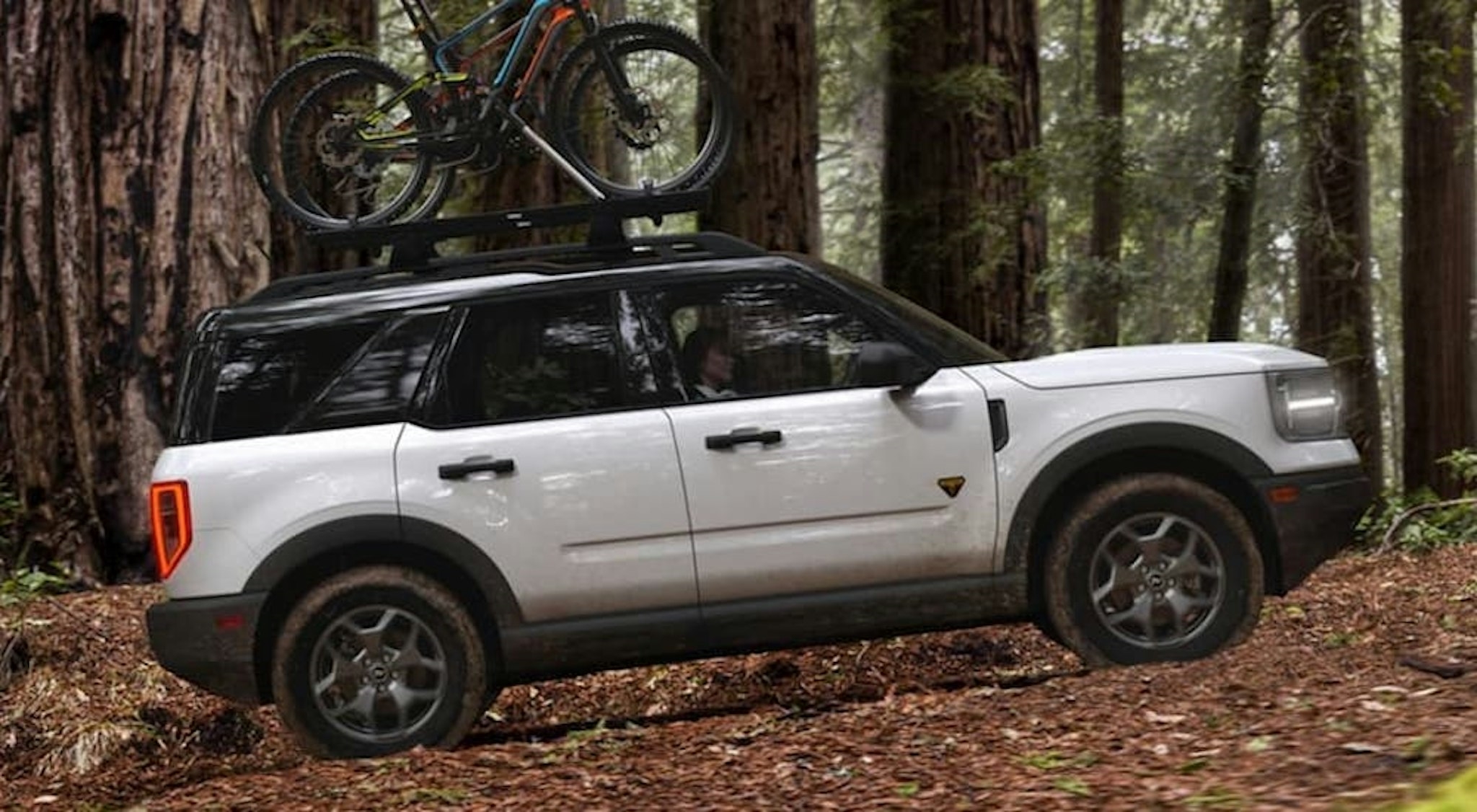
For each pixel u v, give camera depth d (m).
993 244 19.02
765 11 17.52
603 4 22.72
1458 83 19.69
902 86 20.05
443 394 7.55
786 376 7.65
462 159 8.47
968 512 7.56
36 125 12.55
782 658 9.48
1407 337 20.20
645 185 8.28
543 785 6.53
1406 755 5.29
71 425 12.39
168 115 12.67
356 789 6.72
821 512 7.51
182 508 7.37
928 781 5.94
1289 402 7.75
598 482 7.45
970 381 7.64
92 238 12.59
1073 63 27.84
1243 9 19.73
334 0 15.45
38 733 8.95
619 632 7.47
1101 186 18.14
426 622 7.44
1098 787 5.54
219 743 8.99
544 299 7.67
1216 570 7.62
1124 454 7.77
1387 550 12.98
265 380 7.55
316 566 7.51
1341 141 19.36
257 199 12.95
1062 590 7.63
